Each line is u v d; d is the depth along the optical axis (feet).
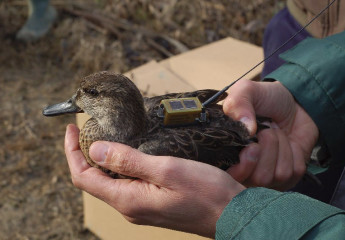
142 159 1.41
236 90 1.74
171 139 1.61
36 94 3.55
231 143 1.65
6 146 3.13
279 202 1.21
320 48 1.82
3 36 3.99
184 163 1.40
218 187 1.37
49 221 2.76
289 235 1.15
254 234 1.18
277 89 1.81
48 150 3.13
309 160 1.91
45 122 3.32
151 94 2.24
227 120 1.72
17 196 2.86
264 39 2.49
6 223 2.72
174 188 1.39
